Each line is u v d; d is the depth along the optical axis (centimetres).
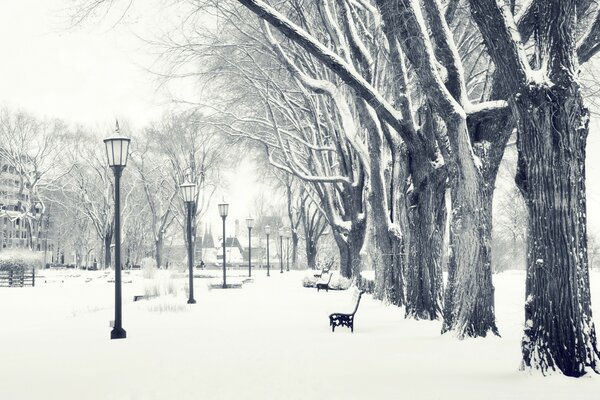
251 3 1226
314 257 6050
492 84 1250
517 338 1173
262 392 711
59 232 8894
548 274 825
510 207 5331
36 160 6412
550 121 838
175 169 5759
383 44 1930
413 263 1611
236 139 3120
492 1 869
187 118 2856
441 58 1233
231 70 2555
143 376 835
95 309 2081
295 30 1277
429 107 1344
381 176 2078
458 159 1181
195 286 3431
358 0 2023
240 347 1108
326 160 3127
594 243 6112
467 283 1205
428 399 669
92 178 6938
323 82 2120
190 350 1080
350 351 1049
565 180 831
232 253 12425
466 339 1175
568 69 834
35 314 2034
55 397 716
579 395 684
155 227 6469
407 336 1254
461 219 1212
